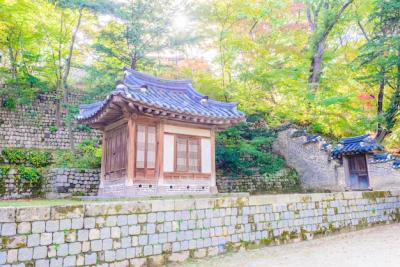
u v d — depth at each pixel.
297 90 19.39
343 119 21.00
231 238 7.73
